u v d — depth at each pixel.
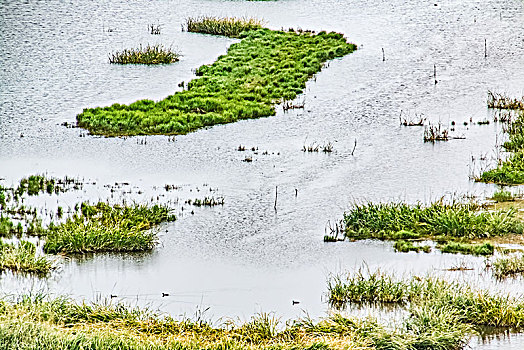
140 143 67.81
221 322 34.31
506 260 40.50
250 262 42.59
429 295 35.28
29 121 74.00
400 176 58.09
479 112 75.38
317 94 81.88
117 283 39.50
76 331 30.97
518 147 63.88
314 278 40.09
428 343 31.28
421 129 70.88
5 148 66.31
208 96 79.12
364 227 47.12
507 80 84.69
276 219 49.66
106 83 85.56
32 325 30.62
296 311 35.84
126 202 52.47
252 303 36.91
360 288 37.09
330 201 52.94
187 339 31.03
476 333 32.94
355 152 64.81
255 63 89.62
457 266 40.97
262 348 30.41
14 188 55.91
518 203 50.69
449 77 86.31
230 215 50.44
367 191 54.72
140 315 34.06
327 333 32.12
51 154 64.88
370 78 86.56
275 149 66.06
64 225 46.19
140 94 81.56
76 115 75.69
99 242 44.59
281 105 78.88
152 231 47.00
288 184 56.88
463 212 46.97
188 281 39.84
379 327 32.09
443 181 56.53
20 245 43.09
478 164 60.47
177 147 66.69
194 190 55.72
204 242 45.75
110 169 60.94
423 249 43.69
